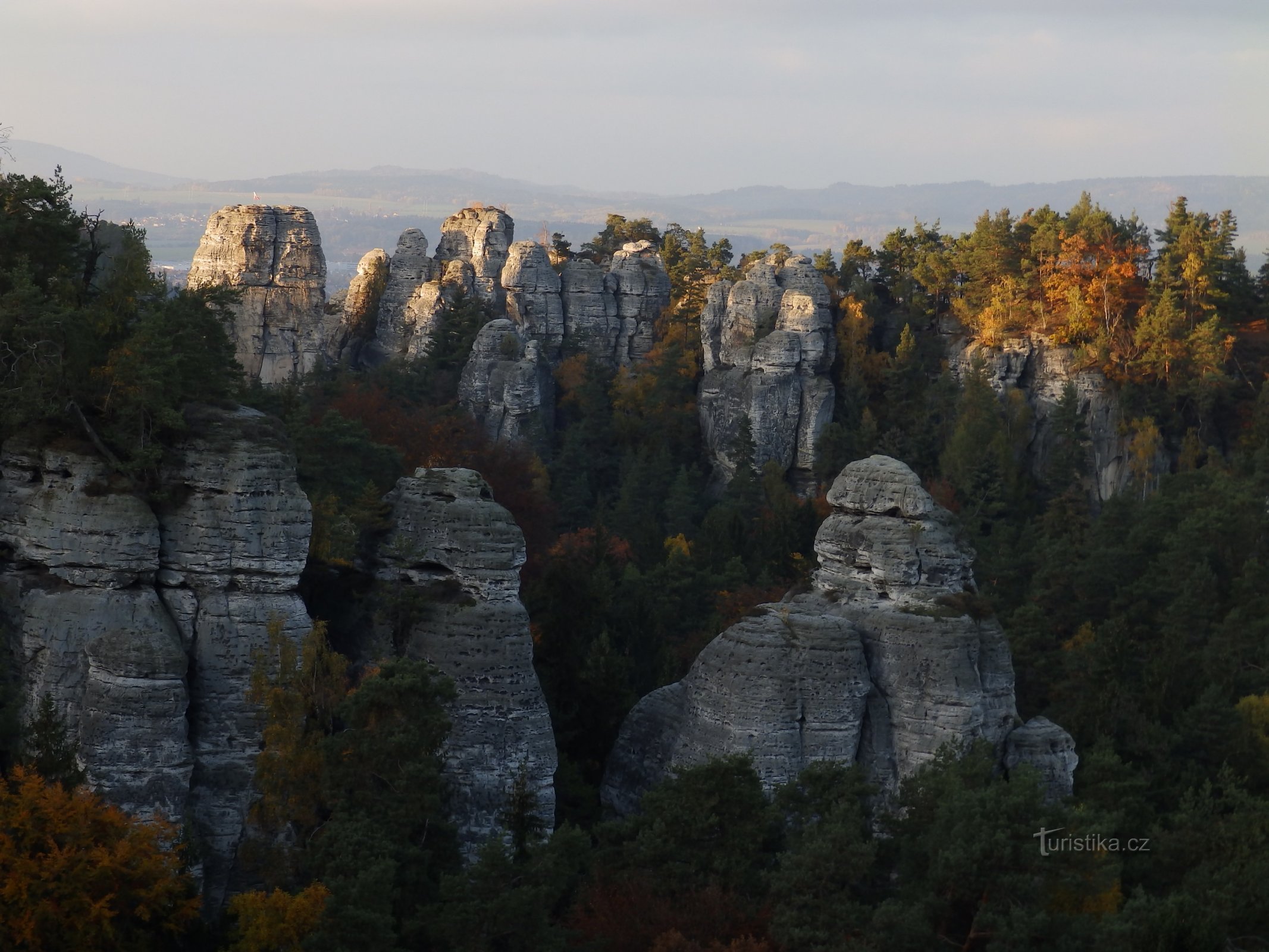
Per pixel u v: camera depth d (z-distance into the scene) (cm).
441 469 10125
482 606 9719
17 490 8931
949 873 8106
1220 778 11569
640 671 13175
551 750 9725
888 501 10662
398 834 8356
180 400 9288
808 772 9250
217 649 8781
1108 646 14038
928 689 10119
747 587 15950
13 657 8750
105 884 7369
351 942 7519
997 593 16900
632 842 8719
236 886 8619
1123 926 7831
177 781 8494
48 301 9300
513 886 8094
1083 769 10900
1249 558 17238
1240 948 8881
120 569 8700
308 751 8644
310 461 11819
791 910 8038
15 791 7750
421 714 8794
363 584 9988
